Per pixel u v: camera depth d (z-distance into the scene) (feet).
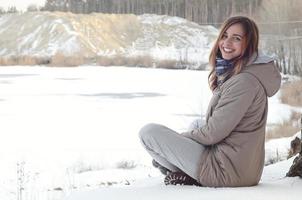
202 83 150.82
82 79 170.50
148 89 136.26
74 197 12.58
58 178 34.50
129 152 48.16
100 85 148.87
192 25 310.24
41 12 330.75
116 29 311.27
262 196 12.09
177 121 76.23
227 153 13.11
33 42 299.17
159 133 13.51
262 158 13.67
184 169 13.50
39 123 73.77
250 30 13.47
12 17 331.36
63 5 343.05
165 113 87.30
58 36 299.17
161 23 313.12
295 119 73.26
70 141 56.75
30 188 30.25
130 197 12.19
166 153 13.53
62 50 284.41
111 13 334.85
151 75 188.34
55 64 251.60
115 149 50.47
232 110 13.00
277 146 42.86
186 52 254.47
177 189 12.92
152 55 262.06
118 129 68.64
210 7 310.86
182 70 221.66
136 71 211.82
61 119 79.20
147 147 13.82
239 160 13.07
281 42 162.40
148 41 294.05
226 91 13.25
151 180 15.07
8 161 42.83
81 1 342.64
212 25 309.63
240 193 12.35
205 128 13.34
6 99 110.22
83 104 102.78
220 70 13.76
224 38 13.74
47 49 288.10
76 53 275.39
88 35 299.79
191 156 13.37
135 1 331.77
